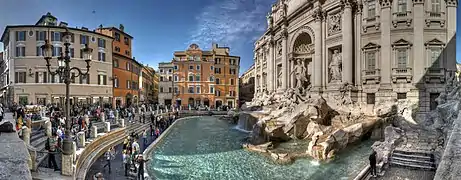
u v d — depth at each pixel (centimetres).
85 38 5256
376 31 3544
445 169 645
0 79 6444
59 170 1524
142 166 1714
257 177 1916
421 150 1991
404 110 3228
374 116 3158
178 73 9225
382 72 3478
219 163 2298
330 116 3388
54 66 4900
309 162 2272
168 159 2427
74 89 5050
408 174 1727
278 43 5772
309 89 4622
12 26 4856
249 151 2764
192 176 1928
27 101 4825
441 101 2833
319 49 4225
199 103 9219
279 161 2292
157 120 4194
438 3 3347
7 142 607
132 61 6850
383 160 1964
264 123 3216
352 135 2669
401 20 3384
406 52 3384
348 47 3728
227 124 5441
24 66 4869
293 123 3192
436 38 3316
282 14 5384
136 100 7200
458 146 711
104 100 5569
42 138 2239
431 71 3316
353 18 3800
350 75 3722
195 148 2941
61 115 3206
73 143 1600
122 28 6881
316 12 4222
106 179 1720
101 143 2573
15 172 474
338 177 1855
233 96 9594
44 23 5369
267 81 6306
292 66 5031
